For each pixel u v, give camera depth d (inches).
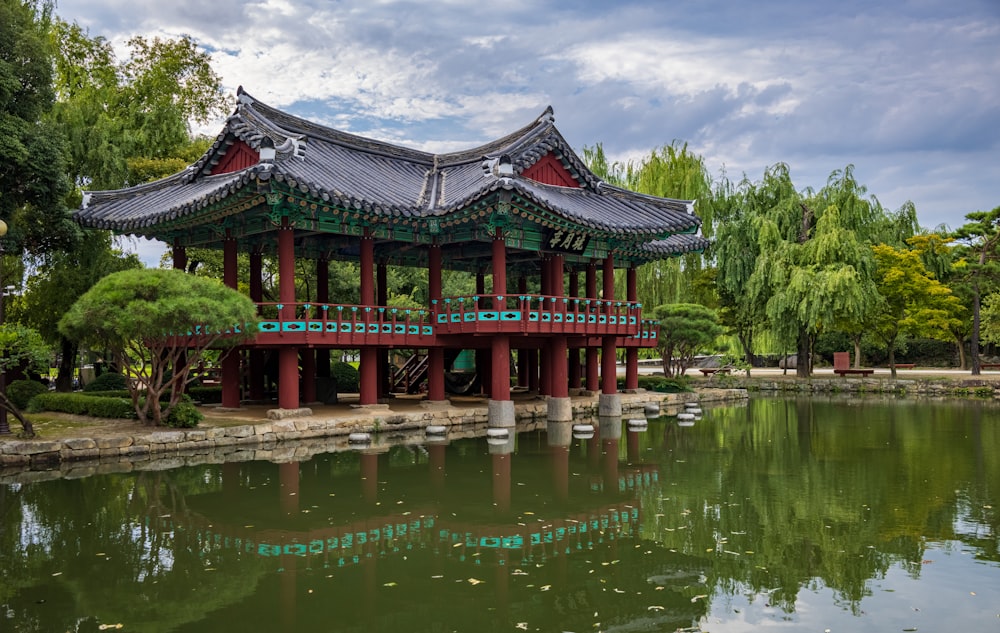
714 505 574.6
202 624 346.6
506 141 1169.4
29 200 1019.9
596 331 1101.7
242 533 499.5
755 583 399.5
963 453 822.5
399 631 339.3
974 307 1888.5
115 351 808.9
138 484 647.8
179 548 465.1
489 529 509.7
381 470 716.7
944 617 351.6
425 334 1050.1
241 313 764.6
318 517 540.1
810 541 475.2
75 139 1219.2
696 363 2637.8
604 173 1815.9
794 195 1825.8
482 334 1014.4
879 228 1855.3
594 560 438.9
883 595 379.6
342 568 427.8
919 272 1753.2
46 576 413.7
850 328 1846.7
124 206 1086.4
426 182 1171.3
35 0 1145.4
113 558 445.4
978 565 426.3
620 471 715.4
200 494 610.9
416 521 530.0
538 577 411.2
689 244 1346.0
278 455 796.6
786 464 755.4
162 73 1662.2
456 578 410.3
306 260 1530.5
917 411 1330.0
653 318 1437.0
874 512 548.4
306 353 1128.2
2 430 770.8
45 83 1007.6
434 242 1074.1
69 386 1300.4
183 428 830.5
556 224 1005.2
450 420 1039.0
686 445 890.7
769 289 1781.5
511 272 1493.6
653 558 442.9
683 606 366.9
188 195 1026.1
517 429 1031.6
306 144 1090.7
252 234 1007.0
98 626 344.2
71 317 719.1
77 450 740.0
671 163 1876.2
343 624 347.3
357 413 994.7
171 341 873.5
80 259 1216.2
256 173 815.7
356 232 1006.4
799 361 1929.1
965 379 1724.9
